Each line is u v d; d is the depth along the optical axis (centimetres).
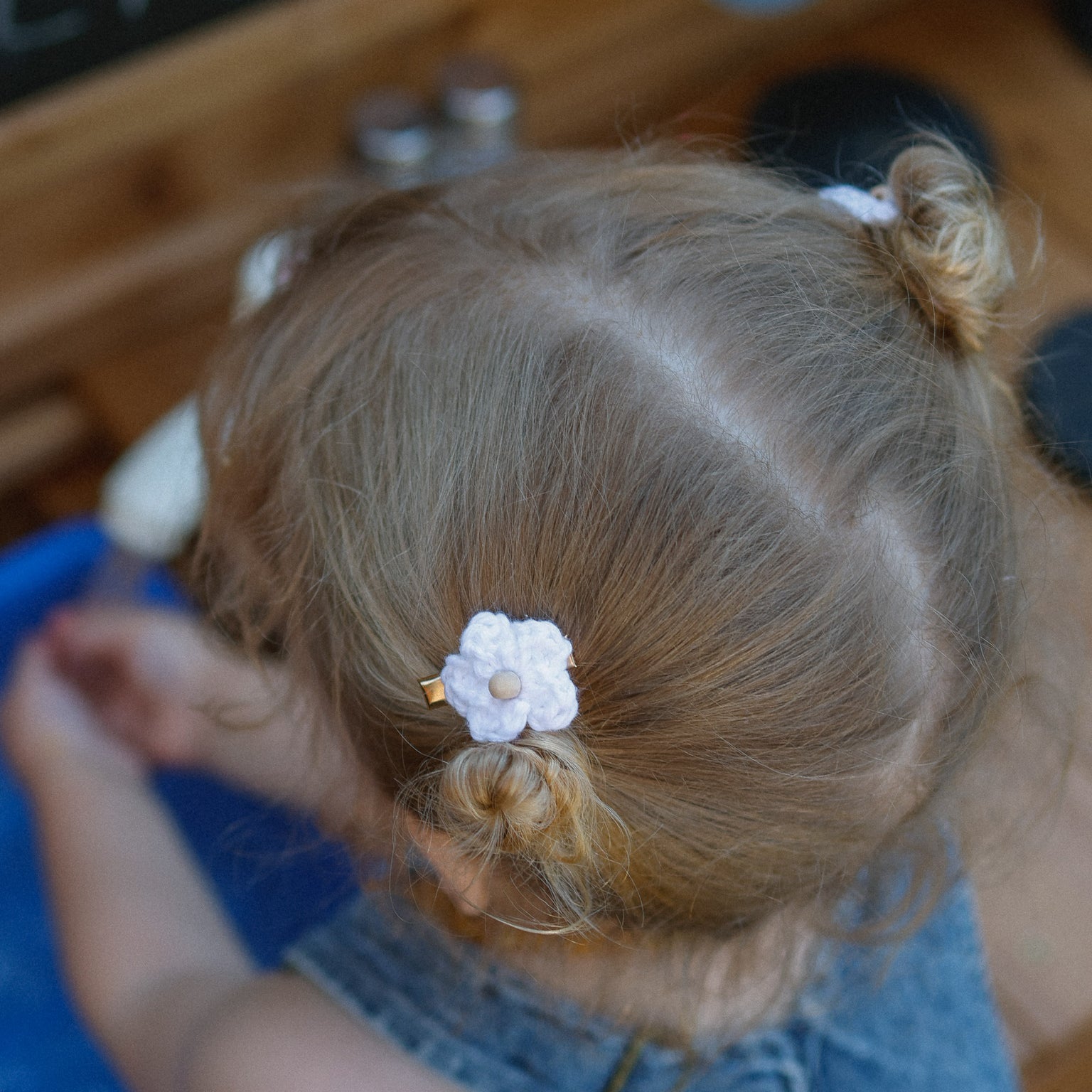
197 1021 62
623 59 109
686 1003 57
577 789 46
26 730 80
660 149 61
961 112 103
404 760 51
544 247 51
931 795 54
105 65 85
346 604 50
